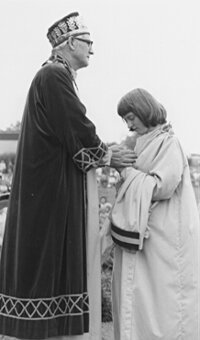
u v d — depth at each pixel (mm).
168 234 4207
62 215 4066
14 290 4090
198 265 4207
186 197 4254
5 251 4203
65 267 4070
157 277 4188
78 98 4156
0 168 9852
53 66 4176
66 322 4039
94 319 4211
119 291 4336
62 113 4066
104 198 8258
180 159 4242
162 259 4203
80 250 4094
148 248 4227
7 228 4219
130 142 4453
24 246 4059
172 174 4160
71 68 4363
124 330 4172
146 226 4156
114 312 4398
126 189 4219
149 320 4160
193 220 4227
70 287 4047
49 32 4445
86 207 4219
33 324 3992
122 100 4379
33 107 4199
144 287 4203
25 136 4199
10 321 4078
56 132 4082
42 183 4094
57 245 4051
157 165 4219
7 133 10055
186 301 4164
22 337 4008
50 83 4117
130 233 4148
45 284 4016
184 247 4199
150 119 4301
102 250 4324
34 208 4074
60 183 4082
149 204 4148
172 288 4180
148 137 4328
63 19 4371
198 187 10320
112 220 4250
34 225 4062
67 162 4133
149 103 4309
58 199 4074
